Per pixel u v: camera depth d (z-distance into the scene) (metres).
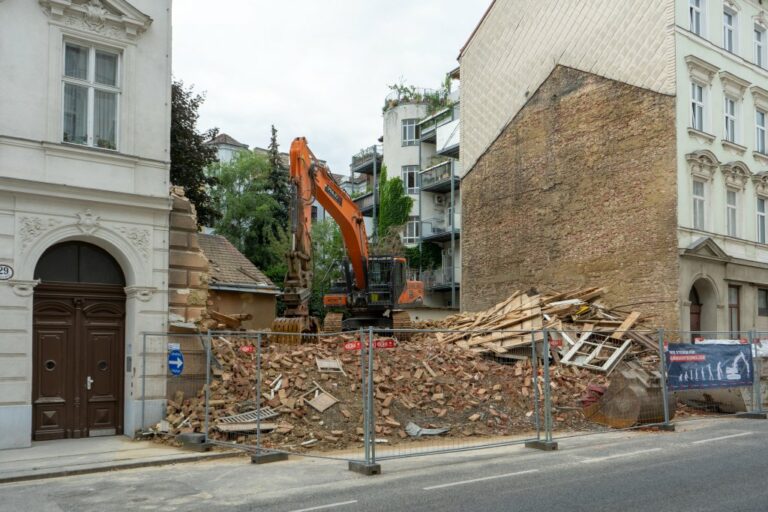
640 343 19.66
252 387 13.82
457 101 43.72
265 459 10.84
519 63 30.25
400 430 13.02
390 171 46.91
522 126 29.81
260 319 25.73
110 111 14.01
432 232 42.91
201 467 10.54
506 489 8.24
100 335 13.77
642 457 10.38
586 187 26.59
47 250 13.23
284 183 50.78
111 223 13.51
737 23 27.59
